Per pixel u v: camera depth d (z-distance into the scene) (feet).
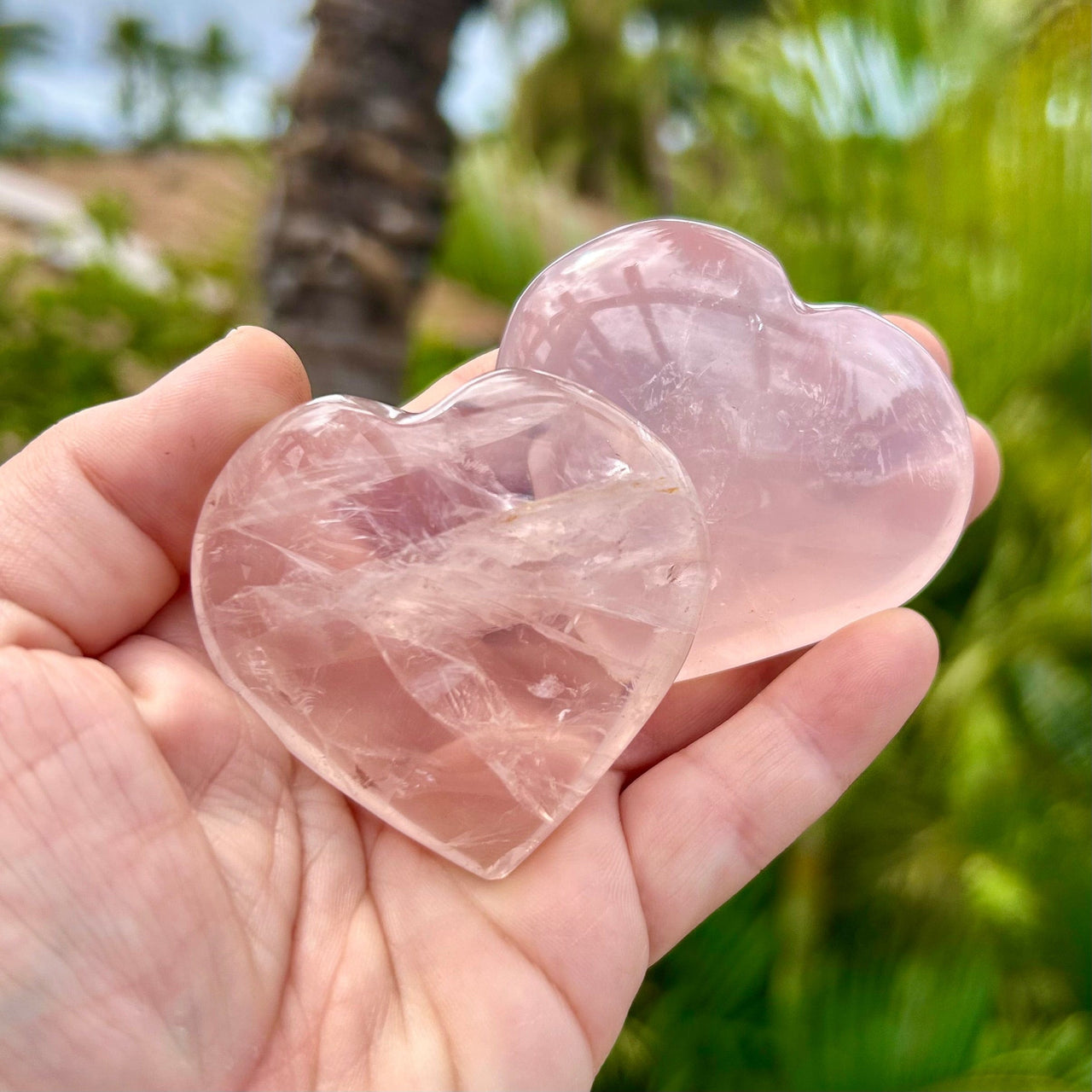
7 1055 0.35
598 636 0.40
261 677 0.40
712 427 0.42
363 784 0.41
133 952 0.36
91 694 0.37
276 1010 0.38
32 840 0.35
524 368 0.43
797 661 0.46
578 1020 0.41
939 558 0.45
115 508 0.41
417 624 0.39
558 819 0.42
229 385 0.41
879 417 0.42
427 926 0.41
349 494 0.39
